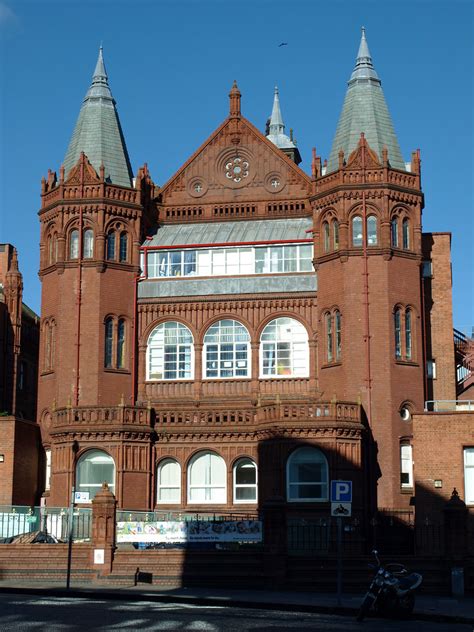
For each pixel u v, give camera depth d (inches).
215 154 2342.5
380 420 1994.3
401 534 1939.0
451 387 2217.0
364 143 2113.7
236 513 1940.2
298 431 1857.8
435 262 2281.0
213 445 1971.0
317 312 2119.8
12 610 997.8
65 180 2193.7
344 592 1330.0
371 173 2102.6
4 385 2598.4
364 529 1850.4
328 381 2068.2
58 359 2114.9
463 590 1317.7
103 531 1434.5
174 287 2185.0
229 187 2321.6
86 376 2098.9
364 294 2048.5
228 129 2349.9
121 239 2192.4
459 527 1339.8
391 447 1979.6
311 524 1747.0
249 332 2153.1
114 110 2303.2
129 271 2186.3
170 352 2170.3
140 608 1058.1
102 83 2311.8
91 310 2124.8
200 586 1387.8
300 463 1857.8
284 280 2155.5
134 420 1955.0
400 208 2112.5
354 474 1846.7
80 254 2146.9
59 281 2150.6
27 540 1576.0
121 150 2268.7
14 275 2677.2
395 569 1218.6
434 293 2263.8
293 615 1045.2
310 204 2244.1
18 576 1464.1
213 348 2162.9
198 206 2321.6
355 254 2070.6
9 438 1985.7
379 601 1047.6
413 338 2073.1
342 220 2089.1
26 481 2044.8
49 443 2094.0
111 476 1926.7
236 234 2244.1
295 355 2128.4
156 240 2256.4
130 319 2169.0
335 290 2085.4
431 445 1712.6
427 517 1690.5
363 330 2033.7
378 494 1962.4
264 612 1074.7
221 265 2203.5
